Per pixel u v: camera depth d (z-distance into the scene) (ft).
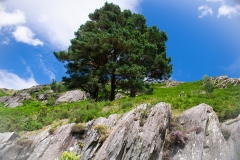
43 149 50.44
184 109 61.41
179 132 47.03
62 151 49.26
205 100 65.92
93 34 98.94
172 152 45.27
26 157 49.93
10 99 154.71
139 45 101.60
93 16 122.01
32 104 136.46
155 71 119.03
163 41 126.41
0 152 49.67
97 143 48.01
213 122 49.29
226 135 46.29
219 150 43.57
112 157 42.73
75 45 97.50
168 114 51.13
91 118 58.80
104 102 82.48
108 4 119.75
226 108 55.26
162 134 46.83
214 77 138.82
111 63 92.68
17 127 64.90
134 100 76.23
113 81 102.89
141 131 46.68
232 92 91.91
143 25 124.98
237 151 42.16
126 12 124.57
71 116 64.85
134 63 101.60
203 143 45.44
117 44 97.04
